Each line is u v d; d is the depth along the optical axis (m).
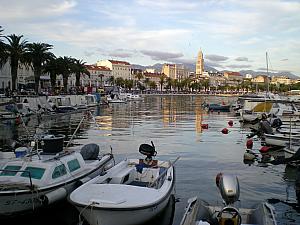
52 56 73.62
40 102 61.81
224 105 76.00
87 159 17.33
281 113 49.19
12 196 11.45
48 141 14.71
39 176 12.67
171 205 14.09
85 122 48.91
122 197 11.09
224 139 32.75
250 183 17.45
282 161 21.30
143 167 14.93
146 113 66.56
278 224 12.38
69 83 143.88
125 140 32.12
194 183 17.31
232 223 9.05
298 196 15.45
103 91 114.94
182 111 72.38
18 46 63.53
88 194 11.28
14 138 33.09
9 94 62.28
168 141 31.39
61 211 13.41
